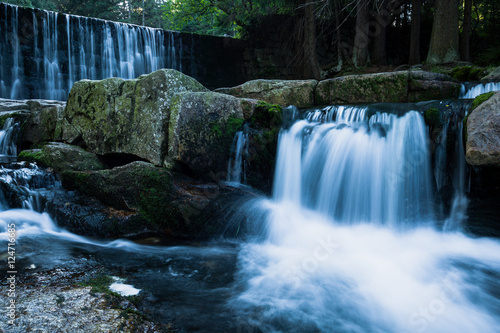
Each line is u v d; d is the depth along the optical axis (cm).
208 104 501
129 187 480
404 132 478
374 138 493
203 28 2752
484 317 284
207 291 318
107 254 397
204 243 448
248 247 436
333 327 268
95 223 457
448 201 470
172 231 469
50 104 732
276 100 723
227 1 1711
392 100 639
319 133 526
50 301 250
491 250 411
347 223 497
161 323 258
